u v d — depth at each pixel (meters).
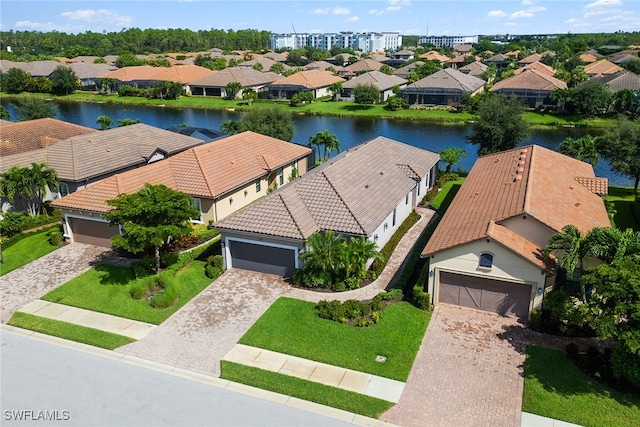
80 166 44.62
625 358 20.97
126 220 30.33
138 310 28.95
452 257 27.16
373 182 38.41
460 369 23.19
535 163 37.16
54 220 42.16
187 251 34.62
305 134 83.50
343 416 20.64
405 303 28.69
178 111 109.00
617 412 20.19
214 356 24.67
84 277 32.81
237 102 116.19
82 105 118.88
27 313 28.92
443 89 102.81
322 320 27.14
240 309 28.77
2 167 43.00
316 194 34.41
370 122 94.44
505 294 27.08
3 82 132.88
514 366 23.25
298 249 31.14
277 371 23.36
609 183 53.97
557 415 20.25
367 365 23.61
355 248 29.92
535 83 96.88
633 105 89.38
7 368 24.08
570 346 23.58
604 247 23.41
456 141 77.19
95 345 25.75
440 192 48.97
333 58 195.38
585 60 159.50
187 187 39.38
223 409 21.14
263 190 46.03
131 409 21.25
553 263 26.23
